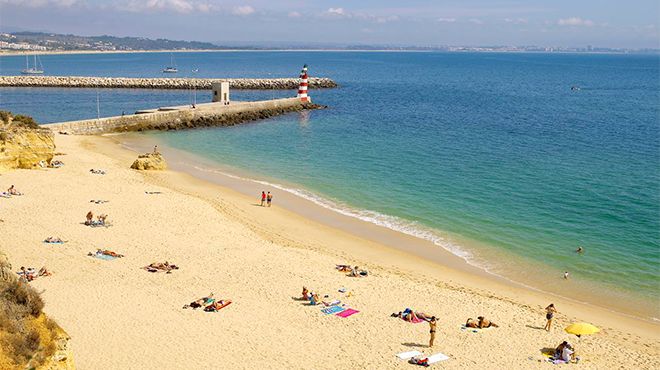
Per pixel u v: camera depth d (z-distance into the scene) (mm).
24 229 39656
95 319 27328
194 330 26875
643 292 33750
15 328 16953
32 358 16562
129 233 40188
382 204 50344
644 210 48531
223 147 77688
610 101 148625
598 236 42500
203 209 47125
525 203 50656
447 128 96312
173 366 23719
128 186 53500
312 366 24234
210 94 154500
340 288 32531
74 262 34281
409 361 24906
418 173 61719
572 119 110062
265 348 25562
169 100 137125
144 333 26312
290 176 60469
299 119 107875
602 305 32156
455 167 64688
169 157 70125
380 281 33938
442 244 41094
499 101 145875
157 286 31594
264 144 80188
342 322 28422
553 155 72375
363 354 25406
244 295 31094
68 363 18109
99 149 73312
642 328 29609
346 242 41188
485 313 30203
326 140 83562
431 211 48406
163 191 52406
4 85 165250
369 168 64188
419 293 32438
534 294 33375
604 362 25625
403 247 40438
